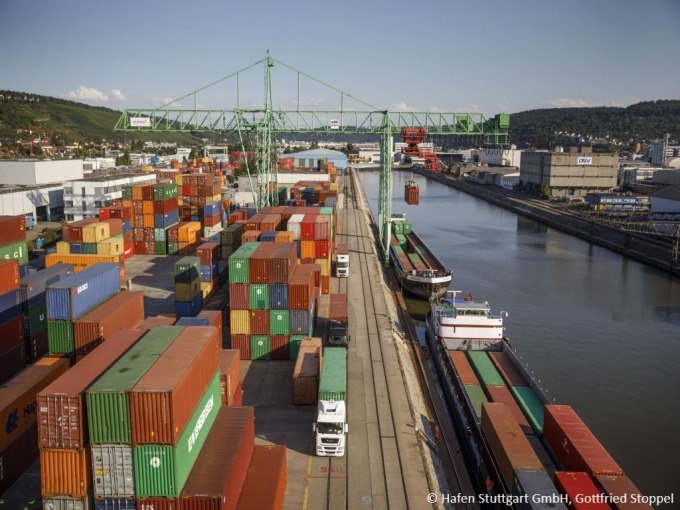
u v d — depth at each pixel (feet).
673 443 127.54
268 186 305.53
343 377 110.63
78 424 68.95
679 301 243.60
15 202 334.65
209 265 200.34
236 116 288.71
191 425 74.18
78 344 114.62
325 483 95.55
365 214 471.62
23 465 96.37
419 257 299.38
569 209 493.77
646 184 570.87
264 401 125.80
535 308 231.09
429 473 100.17
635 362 174.19
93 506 71.77
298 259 212.23
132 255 279.08
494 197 626.23
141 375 71.36
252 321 147.33
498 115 291.99
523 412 123.24
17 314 127.85
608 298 247.70
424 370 164.66
